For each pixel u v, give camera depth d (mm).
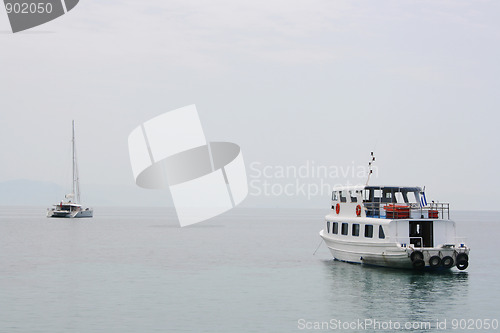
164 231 141500
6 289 46094
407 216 50938
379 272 54375
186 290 46281
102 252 78875
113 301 41531
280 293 44969
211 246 91875
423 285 47969
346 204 57844
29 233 123250
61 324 34781
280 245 95062
